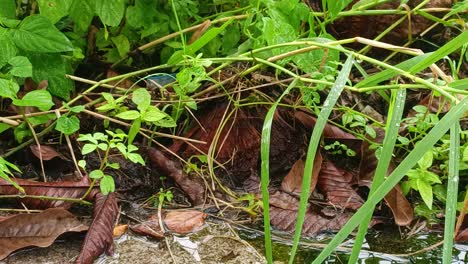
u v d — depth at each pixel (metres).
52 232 0.99
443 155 1.16
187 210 1.11
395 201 1.10
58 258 0.98
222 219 1.09
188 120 1.25
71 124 1.08
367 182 1.16
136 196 1.14
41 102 1.03
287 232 1.07
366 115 1.22
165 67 1.22
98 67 1.34
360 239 0.80
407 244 1.05
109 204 1.05
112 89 1.25
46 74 1.19
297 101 1.23
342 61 1.43
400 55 1.45
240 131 1.23
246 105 1.24
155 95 1.24
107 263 0.98
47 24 1.14
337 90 0.87
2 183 1.06
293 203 1.11
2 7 1.18
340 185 1.15
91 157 1.18
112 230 1.02
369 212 0.79
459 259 1.02
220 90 1.25
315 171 1.16
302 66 1.19
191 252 1.01
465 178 1.17
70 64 1.25
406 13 1.35
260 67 1.22
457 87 0.92
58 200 1.06
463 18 1.46
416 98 1.33
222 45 1.32
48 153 1.16
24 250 0.98
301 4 1.26
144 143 1.21
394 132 0.83
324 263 1.00
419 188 1.06
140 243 1.02
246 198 1.13
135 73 1.22
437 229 1.09
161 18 1.31
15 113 1.19
